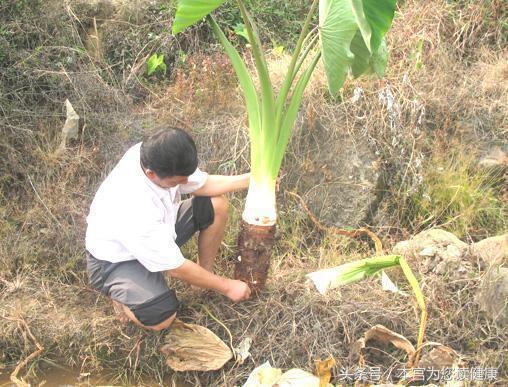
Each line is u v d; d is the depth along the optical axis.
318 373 2.80
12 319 3.31
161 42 4.40
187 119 4.07
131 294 2.99
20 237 3.73
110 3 4.46
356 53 2.98
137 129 4.05
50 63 4.17
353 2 2.53
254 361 3.12
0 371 3.21
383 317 3.21
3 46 4.12
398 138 3.88
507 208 3.88
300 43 2.96
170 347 3.12
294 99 3.03
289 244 3.72
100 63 4.34
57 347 3.28
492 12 4.63
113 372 3.22
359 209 3.82
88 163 3.97
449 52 4.49
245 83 3.10
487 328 3.16
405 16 4.59
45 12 4.30
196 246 3.67
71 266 3.63
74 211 3.80
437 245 3.54
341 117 4.00
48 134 4.04
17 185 3.94
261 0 4.74
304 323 3.20
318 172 3.92
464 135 4.12
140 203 2.87
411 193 3.85
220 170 3.91
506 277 3.22
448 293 3.29
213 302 3.33
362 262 2.80
